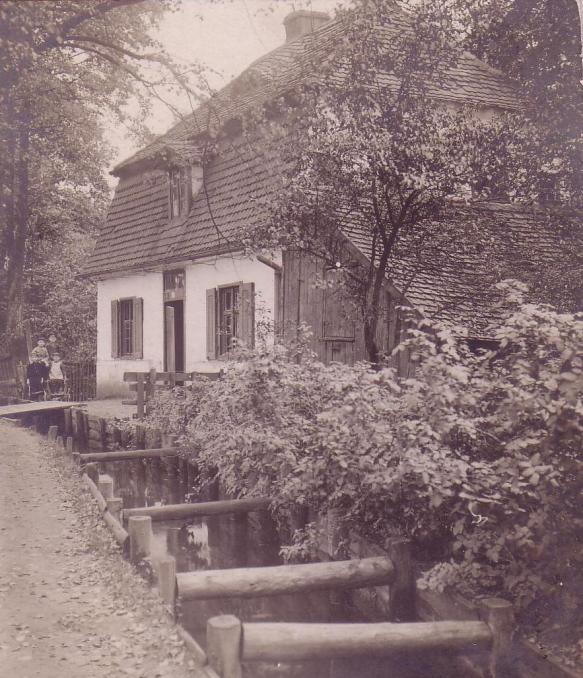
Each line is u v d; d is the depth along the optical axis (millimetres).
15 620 5426
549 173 9398
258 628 4758
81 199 25953
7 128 13133
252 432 7941
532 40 9945
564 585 5293
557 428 4922
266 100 9367
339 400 6746
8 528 7844
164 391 13539
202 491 11062
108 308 21547
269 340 14250
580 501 5234
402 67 9062
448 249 10172
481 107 12312
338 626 4906
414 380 5570
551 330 5105
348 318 10320
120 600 5875
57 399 20484
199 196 16953
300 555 7977
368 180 9133
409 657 5230
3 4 7457
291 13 16172
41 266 26703
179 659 4848
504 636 5078
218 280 16578
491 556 5305
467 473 5762
